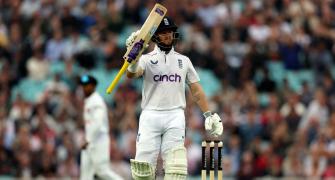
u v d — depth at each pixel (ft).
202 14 249.75
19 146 197.06
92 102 157.79
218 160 105.50
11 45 237.45
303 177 200.95
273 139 207.21
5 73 226.38
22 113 205.77
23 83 227.81
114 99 214.28
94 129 157.07
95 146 158.61
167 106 106.63
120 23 241.35
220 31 242.78
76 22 239.71
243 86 226.99
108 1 247.29
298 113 216.13
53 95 211.00
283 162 202.80
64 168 195.83
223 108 213.66
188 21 246.27
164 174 107.65
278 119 212.43
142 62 106.42
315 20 256.93
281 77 240.32
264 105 226.38
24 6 249.55
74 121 206.18
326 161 200.95
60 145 198.80
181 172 105.50
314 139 207.72
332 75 244.42
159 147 107.04
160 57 106.73
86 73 225.35
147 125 106.63
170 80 106.52
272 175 199.52
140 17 245.86
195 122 205.26
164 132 106.83
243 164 199.21
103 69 226.79
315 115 215.10
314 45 245.65
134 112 208.64
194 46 233.96
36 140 198.59
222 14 250.78
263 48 240.32
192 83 108.47
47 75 229.45
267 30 247.70
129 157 198.29
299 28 251.60
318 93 219.20
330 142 204.74
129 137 201.46
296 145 204.03
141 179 106.42
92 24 240.73
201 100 108.47
